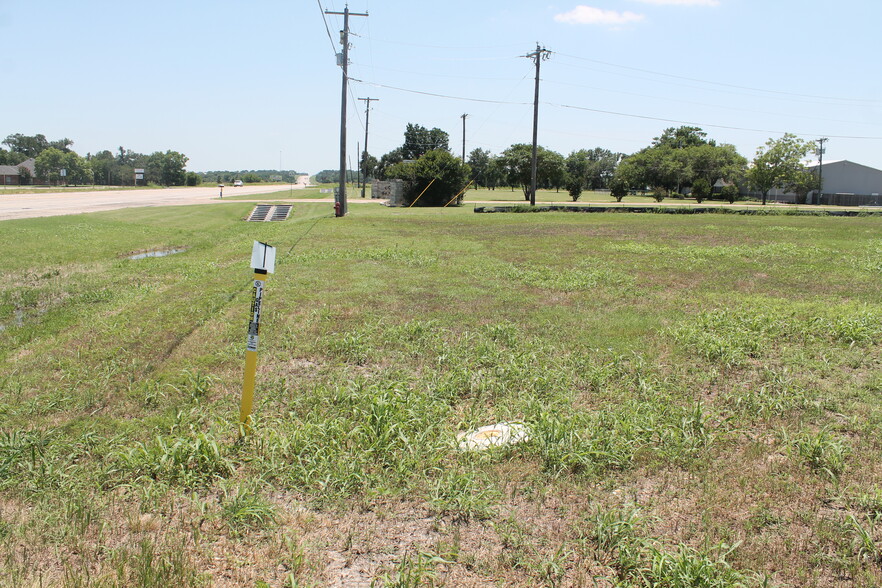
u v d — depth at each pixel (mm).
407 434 5535
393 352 8258
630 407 6180
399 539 4078
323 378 7203
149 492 4516
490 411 6312
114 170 130250
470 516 4340
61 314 10719
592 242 21375
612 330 9273
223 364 7656
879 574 3701
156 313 10328
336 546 3996
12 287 13398
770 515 4297
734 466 5031
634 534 4070
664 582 3609
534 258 17312
